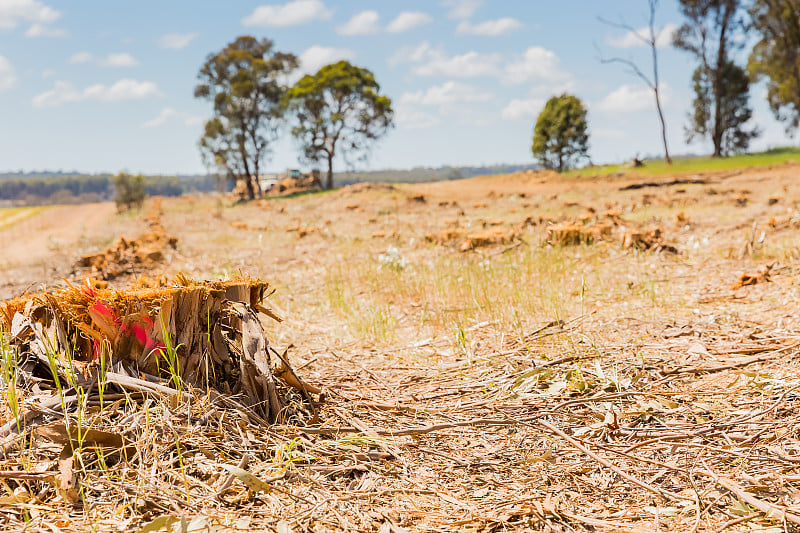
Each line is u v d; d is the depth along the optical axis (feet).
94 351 12.09
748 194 74.90
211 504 9.02
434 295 26.68
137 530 8.13
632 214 59.77
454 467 10.98
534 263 30.99
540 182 136.87
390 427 12.75
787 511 8.84
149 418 10.58
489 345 18.80
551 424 12.69
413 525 8.91
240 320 12.90
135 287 13.41
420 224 68.13
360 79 197.36
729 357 15.94
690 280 26.76
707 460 10.75
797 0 157.99
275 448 10.91
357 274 33.81
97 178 614.75
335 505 9.32
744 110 177.68
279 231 69.10
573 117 171.32
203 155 199.31
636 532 8.64
